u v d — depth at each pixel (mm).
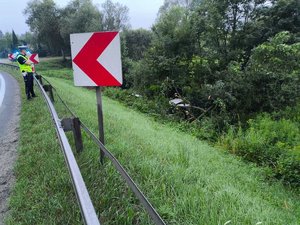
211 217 3080
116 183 3609
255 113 14812
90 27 46000
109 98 21109
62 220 2994
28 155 4859
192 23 19812
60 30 52156
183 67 19375
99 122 4156
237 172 6930
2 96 12070
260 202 4715
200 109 15906
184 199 3359
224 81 16266
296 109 14164
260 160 8875
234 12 19578
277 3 19203
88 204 1988
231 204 3562
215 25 18906
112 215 3068
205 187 4023
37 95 11242
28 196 3547
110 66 3789
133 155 4648
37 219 3057
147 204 2207
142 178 3873
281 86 14906
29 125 6789
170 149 6066
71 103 9789
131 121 10062
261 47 15523
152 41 21500
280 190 6711
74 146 4891
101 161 4125
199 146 8914
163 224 1988
